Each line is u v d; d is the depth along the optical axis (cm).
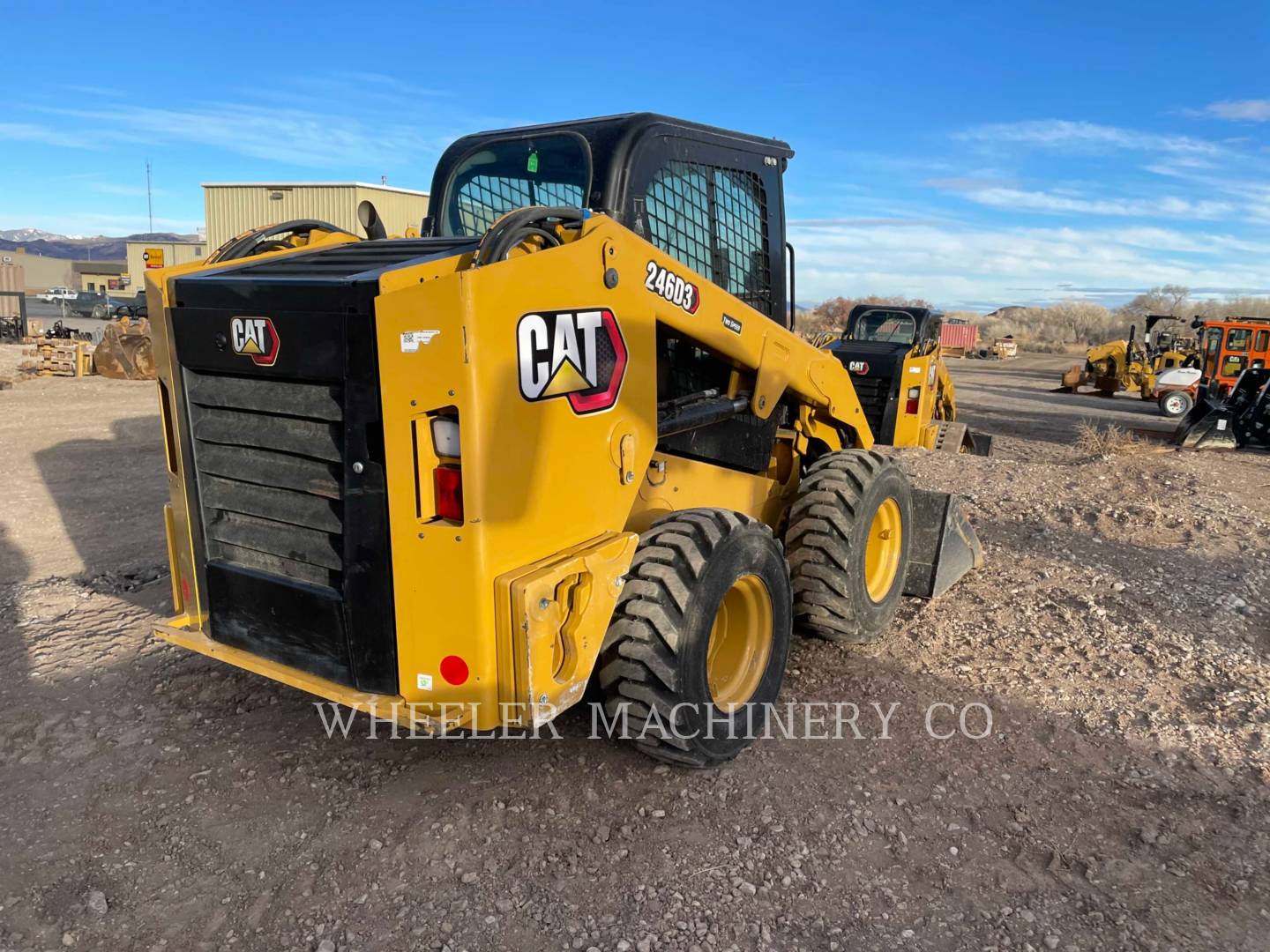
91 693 397
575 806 313
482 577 256
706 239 385
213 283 292
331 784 326
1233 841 302
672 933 254
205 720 373
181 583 345
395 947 248
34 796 319
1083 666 435
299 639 300
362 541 275
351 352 263
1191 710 392
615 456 303
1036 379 3431
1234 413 1445
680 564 307
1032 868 287
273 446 291
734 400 387
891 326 1198
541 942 250
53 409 1292
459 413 246
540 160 362
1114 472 867
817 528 420
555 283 270
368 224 399
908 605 517
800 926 258
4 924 255
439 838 295
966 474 863
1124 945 254
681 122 361
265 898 267
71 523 688
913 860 289
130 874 278
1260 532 660
